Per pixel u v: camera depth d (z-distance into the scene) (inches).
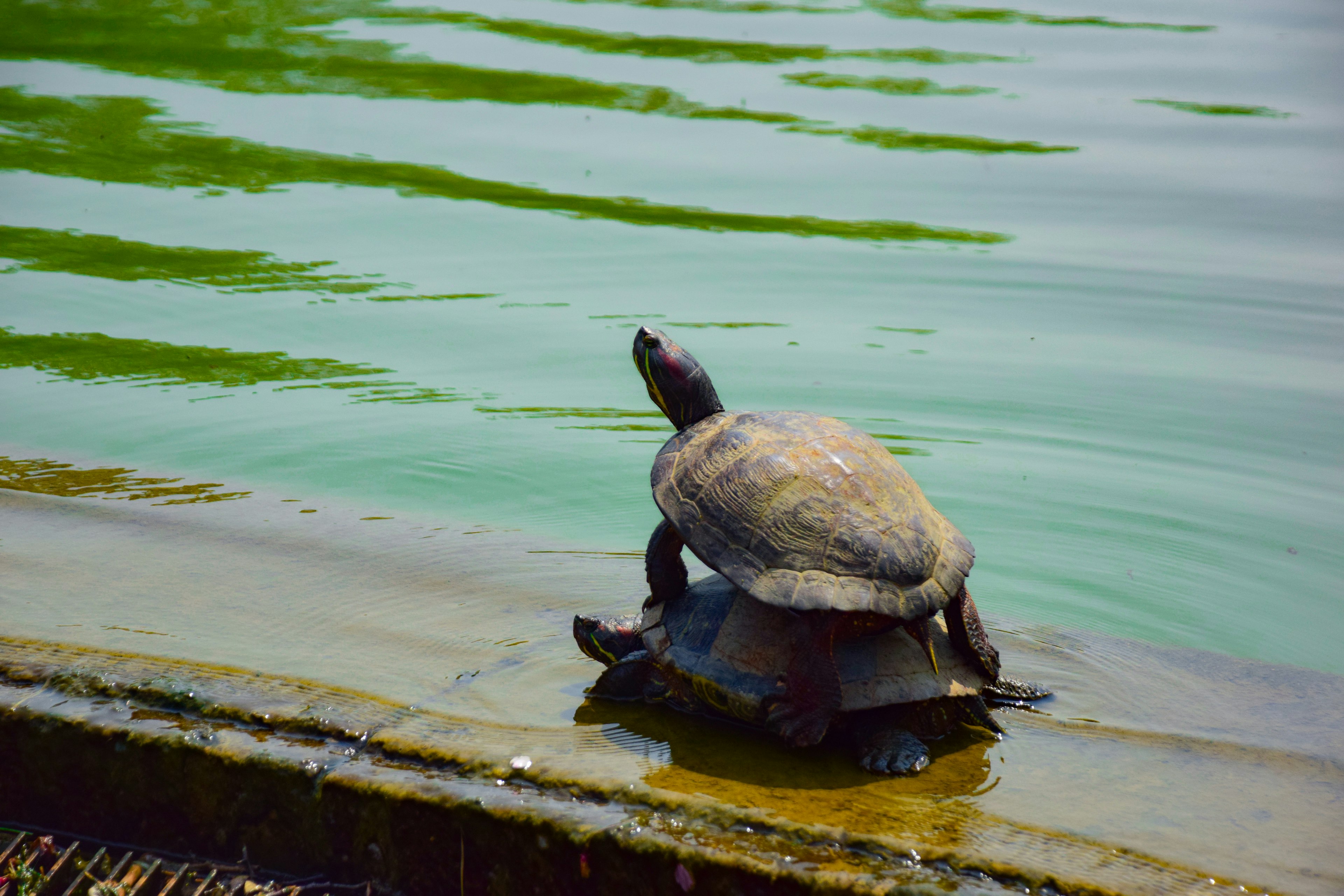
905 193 484.1
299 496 251.0
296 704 153.5
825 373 323.6
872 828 126.7
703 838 125.0
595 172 510.3
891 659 150.3
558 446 287.4
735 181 500.4
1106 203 464.8
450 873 134.7
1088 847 125.2
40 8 820.0
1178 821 132.9
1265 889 118.3
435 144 550.3
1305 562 225.6
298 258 418.9
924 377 321.7
